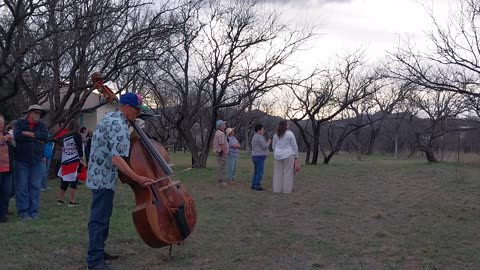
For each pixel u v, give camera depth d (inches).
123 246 277.4
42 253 259.9
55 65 546.9
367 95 1106.1
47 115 647.1
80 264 244.2
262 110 1622.8
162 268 240.4
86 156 558.9
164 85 1015.6
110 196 223.8
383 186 550.0
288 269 244.4
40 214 361.4
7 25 477.4
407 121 1440.7
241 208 410.0
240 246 285.7
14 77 477.7
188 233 228.7
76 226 321.7
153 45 593.6
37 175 350.0
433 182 573.9
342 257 265.6
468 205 421.7
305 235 315.6
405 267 248.4
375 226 343.6
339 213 391.9
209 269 241.3
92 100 1310.3
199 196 471.5
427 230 329.1
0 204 334.0
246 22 765.3
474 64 539.5
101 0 501.4
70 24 471.8
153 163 221.6
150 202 213.6
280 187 499.8
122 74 714.2
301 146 1631.4
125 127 214.7
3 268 234.4
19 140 341.1
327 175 663.8
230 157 564.7
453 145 1350.9
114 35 551.2
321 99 961.5
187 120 824.9
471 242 297.1
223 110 1327.5
